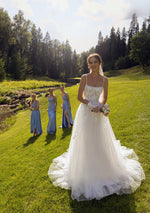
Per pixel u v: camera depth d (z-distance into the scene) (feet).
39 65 234.99
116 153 9.12
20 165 13.71
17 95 60.08
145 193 8.05
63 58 280.72
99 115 8.63
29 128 28.07
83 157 8.66
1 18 160.25
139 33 156.87
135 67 199.11
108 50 272.10
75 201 8.36
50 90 20.22
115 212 7.36
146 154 11.24
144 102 25.46
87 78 8.69
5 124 35.01
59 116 30.63
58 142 16.89
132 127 16.35
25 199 9.36
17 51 182.91
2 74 127.54
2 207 9.11
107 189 8.37
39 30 249.34
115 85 54.29
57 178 10.25
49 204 8.57
